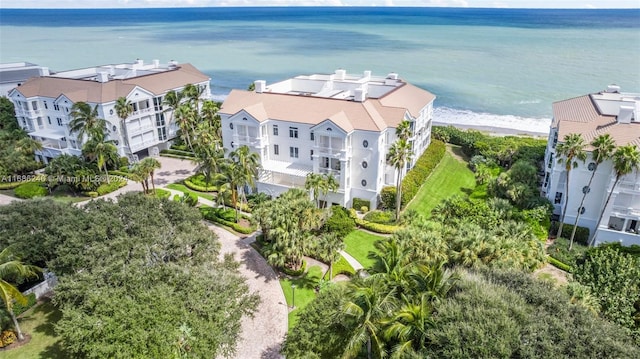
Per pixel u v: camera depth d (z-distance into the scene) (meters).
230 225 60.25
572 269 45.06
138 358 29.14
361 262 52.09
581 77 163.00
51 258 43.75
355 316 30.22
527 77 166.25
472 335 26.84
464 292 31.30
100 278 35.09
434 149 82.88
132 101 80.50
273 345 39.59
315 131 60.50
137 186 75.19
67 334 30.53
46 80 86.38
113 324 30.70
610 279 41.00
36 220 45.53
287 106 66.75
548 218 56.78
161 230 42.25
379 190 63.84
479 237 41.50
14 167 76.25
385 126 61.56
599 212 55.62
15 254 41.72
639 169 48.56
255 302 38.72
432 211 60.62
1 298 38.94
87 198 70.19
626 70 172.50
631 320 37.97
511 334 27.11
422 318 29.05
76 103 72.44
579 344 27.34
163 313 31.98
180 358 30.62
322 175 58.16
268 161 68.38
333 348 32.03
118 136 80.25
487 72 177.00
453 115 124.38
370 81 82.69
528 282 34.28
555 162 57.34
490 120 119.12
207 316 33.97
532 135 105.00
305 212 48.84
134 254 38.22
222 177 58.53
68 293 34.38
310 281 48.34
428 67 191.25
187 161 86.19
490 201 58.91
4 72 105.88
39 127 86.06
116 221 42.41
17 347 39.50
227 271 40.19
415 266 36.22
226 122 68.56
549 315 29.55
